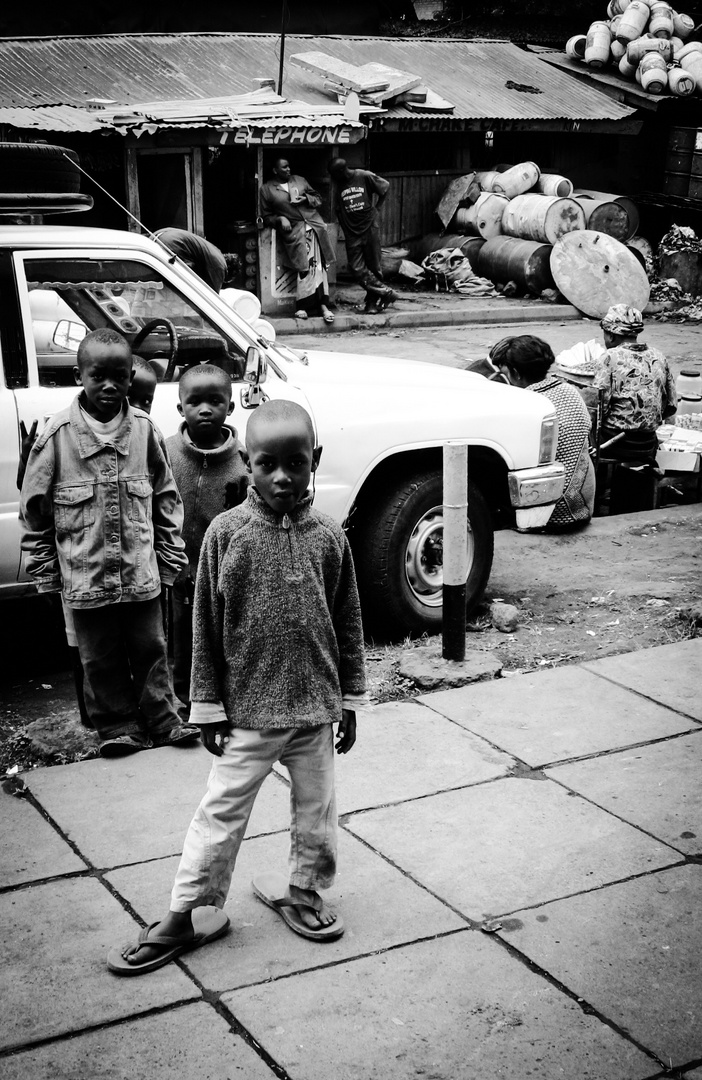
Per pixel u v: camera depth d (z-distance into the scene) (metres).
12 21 16.61
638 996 2.82
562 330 15.87
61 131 12.95
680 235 19.25
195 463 4.26
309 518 2.84
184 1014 2.75
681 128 20.08
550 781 3.94
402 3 21.16
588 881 3.33
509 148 19.70
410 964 2.95
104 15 17.36
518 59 20.69
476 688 4.73
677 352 14.70
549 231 17.17
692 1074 2.56
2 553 4.56
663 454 8.17
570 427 7.12
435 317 16.00
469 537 5.58
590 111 18.92
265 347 5.21
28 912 3.16
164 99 15.34
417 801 3.79
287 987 2.85
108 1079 2.54
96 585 3.88
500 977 2.89
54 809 3.72
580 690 4.71
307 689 2.83
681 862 3.43
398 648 5.37
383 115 16.59
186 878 2.90
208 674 2.81
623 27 20.06
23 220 5.44
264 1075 2.55
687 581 6.36
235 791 2.86
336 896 3.25
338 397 5.14
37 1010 2.76
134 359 4.32
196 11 18.30
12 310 4.45
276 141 14.66
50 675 5.12
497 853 3.48
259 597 2.77
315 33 19.92
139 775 3.95
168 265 4.78
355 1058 2.61
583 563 6.74
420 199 19.17
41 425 4.50
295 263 15.21
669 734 4.31
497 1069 2.57
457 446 4.71
